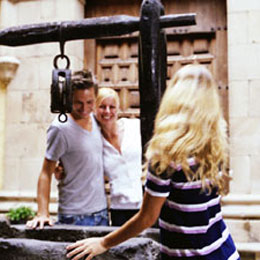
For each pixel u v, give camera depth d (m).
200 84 2.05
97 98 3.43
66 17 6.86
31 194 6.64
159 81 2.94
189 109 2.00
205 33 6.73
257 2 6.20
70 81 2.98
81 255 2.23
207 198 2.06
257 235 5.74
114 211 3.52
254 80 6.10
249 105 6.09
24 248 2.57
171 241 2.05
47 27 3.10
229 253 2.11
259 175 5.97
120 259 2.44
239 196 5.91
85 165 3.30
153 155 1.98
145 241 2.52
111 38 7.02
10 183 6.83
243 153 6.04
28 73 6.90
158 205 2.01
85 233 2.82
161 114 2.06
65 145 3.25
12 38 3.14
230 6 6.27
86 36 3.07
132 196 3.45
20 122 6.89
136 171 3.49
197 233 2.02
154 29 2.91
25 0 7.03
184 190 2.00
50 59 6.82
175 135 1.96
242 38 6.20
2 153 6.93
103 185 3.46
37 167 6.76
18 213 6.04
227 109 6.50
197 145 1.96
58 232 2.87
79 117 3.31
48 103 6.80
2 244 2.62
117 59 7.00
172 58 6.77
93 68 7.02
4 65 6.83
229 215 5.82
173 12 6.84
